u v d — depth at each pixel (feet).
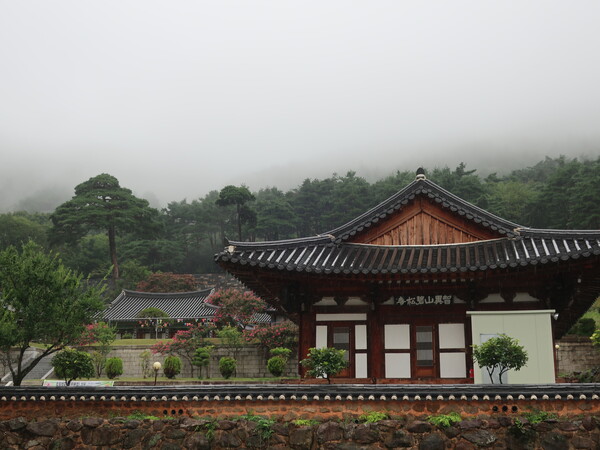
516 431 59.93
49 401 69.00
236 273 77.97
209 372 181.37
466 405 62.34
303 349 80.38
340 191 482.28
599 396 59.57
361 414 63.67
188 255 485.56
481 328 74.08
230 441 63.98
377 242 85.15
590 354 161.99
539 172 593.42
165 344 183.21
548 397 60.64
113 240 366.22
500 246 79.92
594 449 58.54
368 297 80.84
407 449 61.46
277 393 64.80
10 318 97.81
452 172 504.43
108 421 66.80
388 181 500.74
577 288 76.28
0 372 180.75
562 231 77.51
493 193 476.54
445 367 77.97
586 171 401.29
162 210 515.50
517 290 78.23
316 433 63.16
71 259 426.10
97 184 375.86
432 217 84.74
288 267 75.25
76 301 99.91
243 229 477.36
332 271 75.92
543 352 72.08
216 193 618.03
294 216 475.72
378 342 79.36
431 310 79.82
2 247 432.25
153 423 65.98
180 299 254.68
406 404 63.31
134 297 257.96
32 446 66.85
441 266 75.92
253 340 181.88
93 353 181.47
